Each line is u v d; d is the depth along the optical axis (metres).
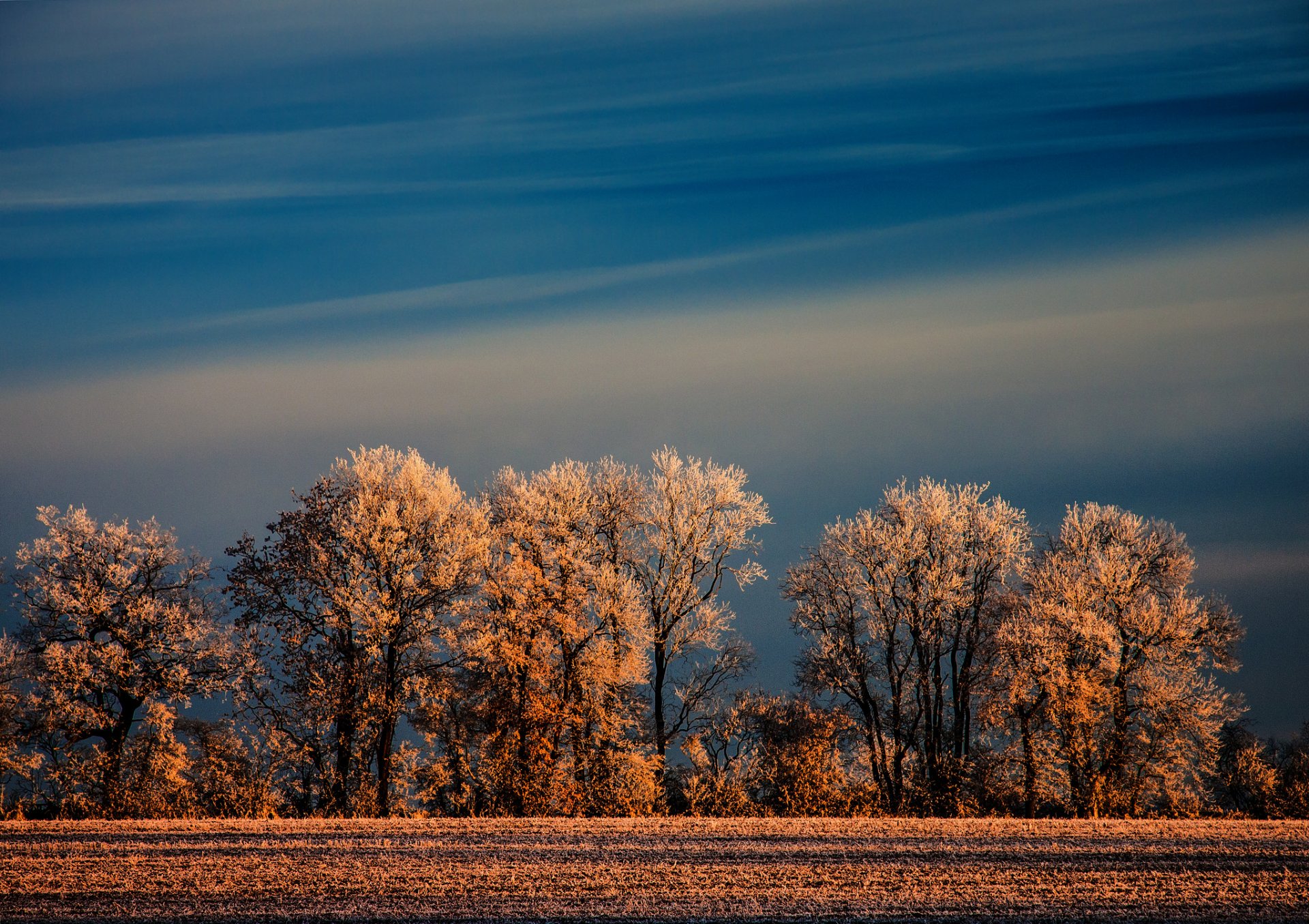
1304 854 27.84
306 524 39.53
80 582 40.72
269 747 38.44
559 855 27.94
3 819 35.50
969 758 41.28
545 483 42.75
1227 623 40.84
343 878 25.48
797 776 38.44
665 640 42.28
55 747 38.72
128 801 36.69
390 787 38.19
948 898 23.86
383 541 39.28
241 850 28.41
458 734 39.72
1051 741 39.38
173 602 41.59
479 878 25.53
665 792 39.22
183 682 39.94
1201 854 27.86
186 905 23.33
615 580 40.09
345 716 37.53
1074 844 29.34
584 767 37.94
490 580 40.12
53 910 22.86
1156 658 39.81
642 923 22.14
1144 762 38.78
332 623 38.31
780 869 26.45
